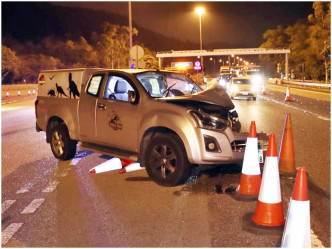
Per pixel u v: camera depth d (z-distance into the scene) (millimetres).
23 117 18781
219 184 6691
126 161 7828
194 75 54312
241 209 5508
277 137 11016
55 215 5445
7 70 65812
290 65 83625
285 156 7363
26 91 48438
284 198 5973
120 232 4828
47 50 82438
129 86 8141
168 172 6695
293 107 20406
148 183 6844
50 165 8375
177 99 6707
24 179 7336
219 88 7211
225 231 4801
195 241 4543
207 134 6293
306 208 4066
